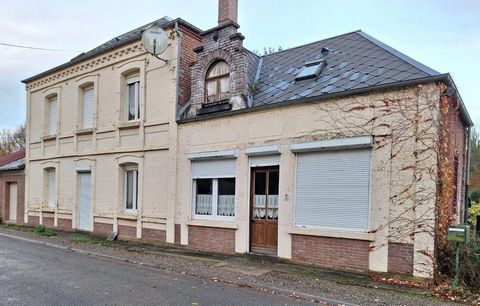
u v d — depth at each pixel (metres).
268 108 10.39
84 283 7.60
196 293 6.97
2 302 6.21
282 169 10.07
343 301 6.54
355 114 8.92
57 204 17.45
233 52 11.41
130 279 8.02
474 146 28.62
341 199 9.07
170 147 12.84
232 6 11.84
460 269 7.71
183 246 12.24
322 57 11.54
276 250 10.23
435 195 7.91
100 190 15.34
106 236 14.82
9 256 10.59
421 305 6.37
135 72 14.61
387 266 8.24
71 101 17.05
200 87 12.27
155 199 13.27
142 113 13.85
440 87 8.01
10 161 22.53
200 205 12.15
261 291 7.23
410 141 8.21
